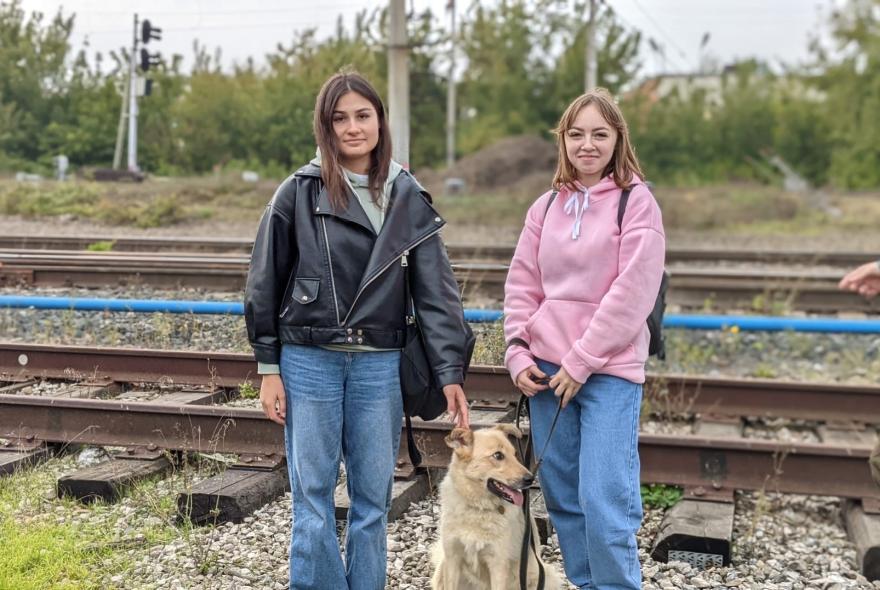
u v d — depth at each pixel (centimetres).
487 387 609
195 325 764
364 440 362
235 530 463
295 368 354
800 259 1399
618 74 4238
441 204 2331
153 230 1527
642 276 351
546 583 394
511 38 4353
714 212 2389
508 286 391
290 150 2266
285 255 354
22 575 405
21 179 2075
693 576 437
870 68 4006
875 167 3697
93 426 560
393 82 1180
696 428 682
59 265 981
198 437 545
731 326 870
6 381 677
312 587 361
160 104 2438
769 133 4000
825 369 839
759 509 523
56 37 2533
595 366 351
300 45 2291
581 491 358
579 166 367
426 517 486
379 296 352
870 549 449
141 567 423
